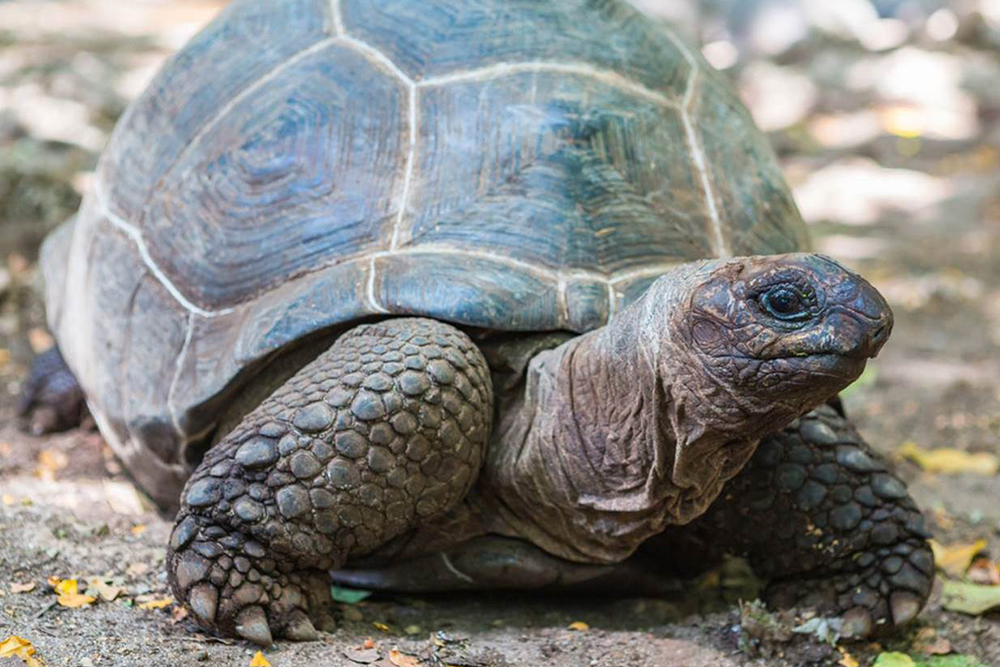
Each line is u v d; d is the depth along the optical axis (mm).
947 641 4043
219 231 4074
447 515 3824
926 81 13500
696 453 3402
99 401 4414
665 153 4141
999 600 4242
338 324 3752
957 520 4996
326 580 3758
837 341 2953
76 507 4469
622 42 4359
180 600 3592
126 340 4270
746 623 3797
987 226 9719
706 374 3186
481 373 3691
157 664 3379
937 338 7371
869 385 6539
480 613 4035
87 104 9602
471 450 3680
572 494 3666
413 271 3750
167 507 4527
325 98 4141
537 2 4332
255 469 3553
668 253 3930
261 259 3961
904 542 3961
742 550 4047
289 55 4348
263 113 4195
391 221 3889
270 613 3584
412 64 4168
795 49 14625
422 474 3617
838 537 3949
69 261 5062
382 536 3680
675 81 4402
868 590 3959
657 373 3320
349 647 3604
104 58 11477
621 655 3734
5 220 7922
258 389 3916
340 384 3586
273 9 4555
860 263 8742
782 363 3035
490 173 3938
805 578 4062
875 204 10227
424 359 3604
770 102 13141
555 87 4098
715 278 3146
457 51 4176
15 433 5285
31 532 4156
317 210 3959
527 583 3949
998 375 6750
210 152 4254
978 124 12703
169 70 4727
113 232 4543
